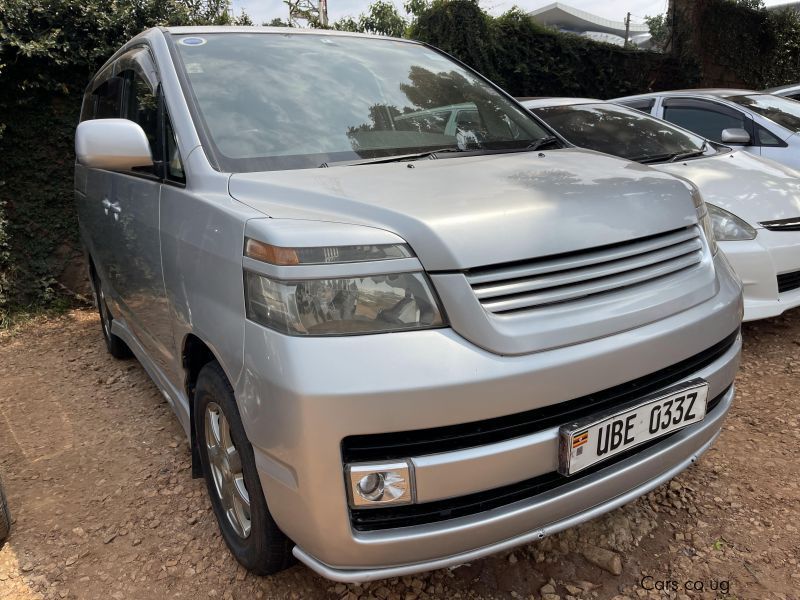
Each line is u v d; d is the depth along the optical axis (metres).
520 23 8.15
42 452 3.11
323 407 1.50
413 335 1.57
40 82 5.18
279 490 1.67
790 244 3.67
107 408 3.60
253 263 1.68
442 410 1.53
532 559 2.21
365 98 2.64
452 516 1.64
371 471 1.54
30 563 2.28
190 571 2.21
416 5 8.46
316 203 1.84
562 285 1.74
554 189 1.90
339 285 1.58
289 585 2.11
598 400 1.75
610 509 1.85
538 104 5.19
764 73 11.09
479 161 2.27
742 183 3.93
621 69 9.12
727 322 2.06
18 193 5.32
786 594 2.01
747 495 2.50
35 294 5.44
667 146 4.63
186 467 2.90
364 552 1.60
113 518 2.54
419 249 1.61
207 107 2.37
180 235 2.17
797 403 3.23
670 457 1.97
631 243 1.89
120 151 2.27
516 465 1.62
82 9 5.14
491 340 1.59
